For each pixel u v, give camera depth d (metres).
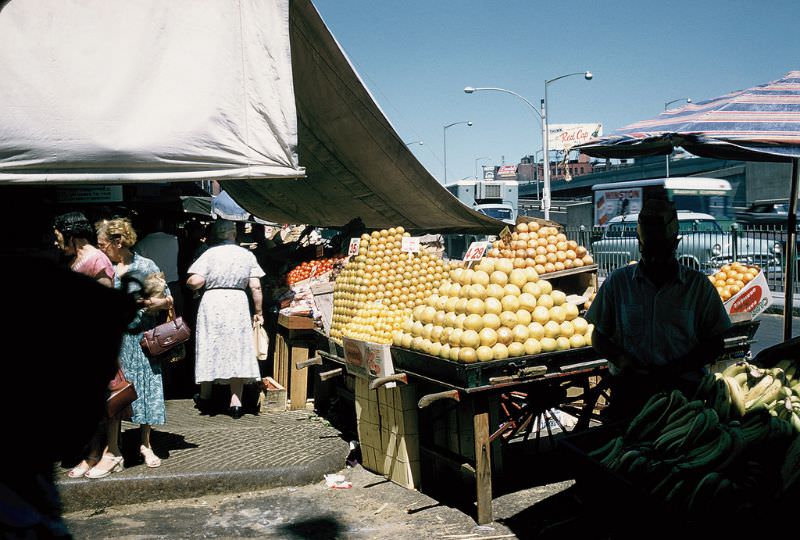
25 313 1.04
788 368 4.00
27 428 1.07
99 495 4.47
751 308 5.75
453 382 4.21
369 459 5.33
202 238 11.70
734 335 5.28
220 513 4.41
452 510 4.41
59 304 1.06
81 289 1.10
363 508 4.50
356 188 8.36
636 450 3.03
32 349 1.04
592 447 3.30
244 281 6.68
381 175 7.70
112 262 4.99
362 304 5.95
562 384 5.05
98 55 4.89
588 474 3.00
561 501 4.48
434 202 8.12
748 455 2.93
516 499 4.56
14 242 7.56
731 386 3.27
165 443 5.55
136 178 5.01
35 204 8.11
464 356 4.07
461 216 8.62
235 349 6.54
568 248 5.97
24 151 4.77
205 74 5.06
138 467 4.83
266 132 5.16
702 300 3.47
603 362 4.48
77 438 1.13
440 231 9.91
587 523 3.16
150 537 4.02
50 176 4.87
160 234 8.48
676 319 3.49
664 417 3.19
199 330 6.58
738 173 29.72
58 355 1.05
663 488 2.81
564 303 4.51
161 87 5.00
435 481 4.91
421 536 4.02
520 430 4.80
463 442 4.51
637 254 20.27
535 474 5.01
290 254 11.57
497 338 4.21
